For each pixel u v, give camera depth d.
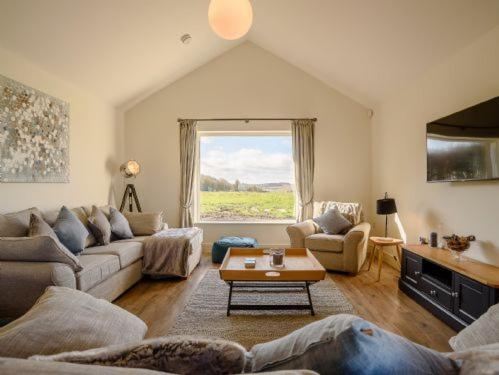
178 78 5.04
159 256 3.54
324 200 5.04
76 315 0.92
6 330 0.79
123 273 3.07
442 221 3.19
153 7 3.22
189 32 3.96
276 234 5.06
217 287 3.30
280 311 2.70
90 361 0.61
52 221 3.00
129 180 5.08
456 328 2.31
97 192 4.39
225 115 5.05
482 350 0.66
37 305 0.96
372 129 5.01
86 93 4.11
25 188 3.07
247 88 5.05
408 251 3.08
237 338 2.23
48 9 2.66
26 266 2.08
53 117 3.45
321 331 0.66
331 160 5.03
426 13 2.71
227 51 5.04
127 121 5.10
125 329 1.00
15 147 2.92
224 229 5.07
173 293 3.14
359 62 3.99
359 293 3.14
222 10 2.21
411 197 3.81
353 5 3.05
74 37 3.10
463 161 2.69
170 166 5.07
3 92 2.79
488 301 2.03
